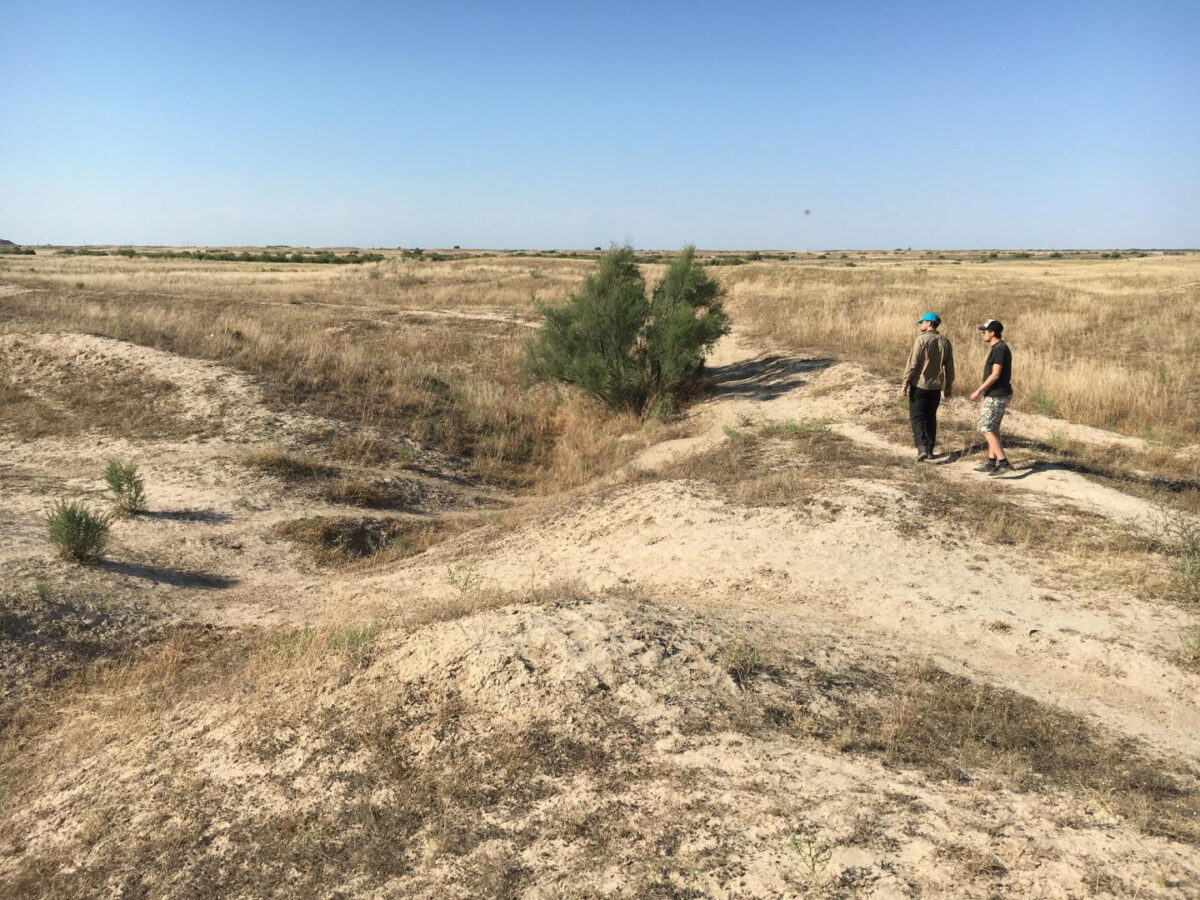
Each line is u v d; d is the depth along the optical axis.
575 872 3.47
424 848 3.85
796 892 3.12
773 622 6.08
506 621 5.72
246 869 4.02
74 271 45.88
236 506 11.90
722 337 23.66
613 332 17.03
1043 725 4.55
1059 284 35.38
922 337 9.96
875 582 6.86
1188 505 8.63
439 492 13.86
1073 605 6.25
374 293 35.75
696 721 4.54
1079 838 3.33
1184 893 2.94
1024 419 12.91
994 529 7.79
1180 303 24.95
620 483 11.22
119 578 9.03
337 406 16.91
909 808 3.62
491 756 4.42
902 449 11.22
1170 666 5.22
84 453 14.65
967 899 2.98
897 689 5.00
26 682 7.23
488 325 26.80
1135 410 13.29
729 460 11.08
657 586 7.36
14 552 9.27
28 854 4.75
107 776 5.36
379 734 4.80
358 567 10.45
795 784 3.88
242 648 7.54
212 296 31.91
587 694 4.81
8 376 18.41
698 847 3.49
